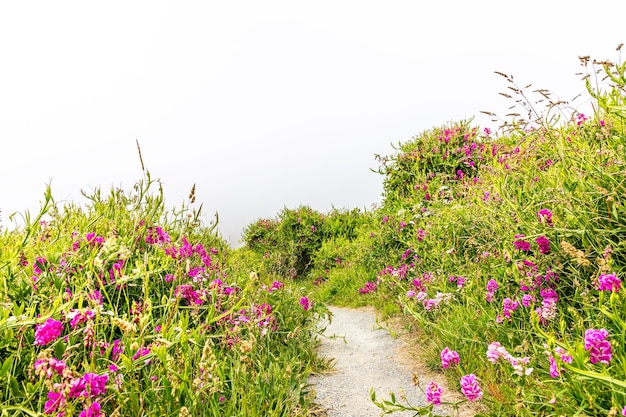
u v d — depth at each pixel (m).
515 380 2.28
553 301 2.57
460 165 8.38
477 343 3.12
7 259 2.85
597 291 2.38
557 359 1.79
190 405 2.12
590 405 1.73
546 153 3.69
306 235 12.52
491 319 3.11
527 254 3.19
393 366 3.69
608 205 2.50
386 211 9.02
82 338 2.39
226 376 2.81
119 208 4.41
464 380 2.21
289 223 12.98
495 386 2.35
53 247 3.32
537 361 2.45
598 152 2.87
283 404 2.73
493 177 3.96
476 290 3.71
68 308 2.20
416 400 2.94
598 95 2.90
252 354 3.12
